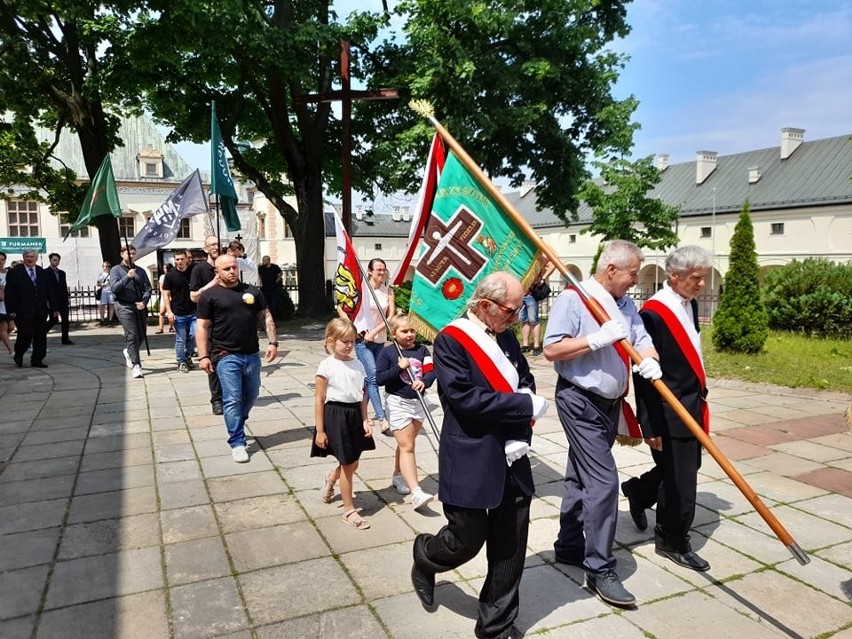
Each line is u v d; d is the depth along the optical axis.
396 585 3.36
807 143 40.53
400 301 12.68
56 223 39.75
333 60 16.94
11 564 3.59
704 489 4.72
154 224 9.65
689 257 3.38
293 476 5.04
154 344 13.61
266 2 17.25
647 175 23.11
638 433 3.59
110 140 19.62
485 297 2.69
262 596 3.25
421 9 14.35
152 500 4.54
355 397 4.08
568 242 50.44
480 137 15.02
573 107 17.30
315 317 18.03
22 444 5.91
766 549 3.75
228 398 5.41
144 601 3.20
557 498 4.58
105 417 6.91
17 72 16.28
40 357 10.43
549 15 15.52
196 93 18.25
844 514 4.26
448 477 2.71
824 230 36.16
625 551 3.72
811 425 6.52
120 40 15.09
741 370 9.22
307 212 18.22
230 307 5.43
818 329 13.51
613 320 3.01
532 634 2.91
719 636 2.90
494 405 2.59
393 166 16.25
